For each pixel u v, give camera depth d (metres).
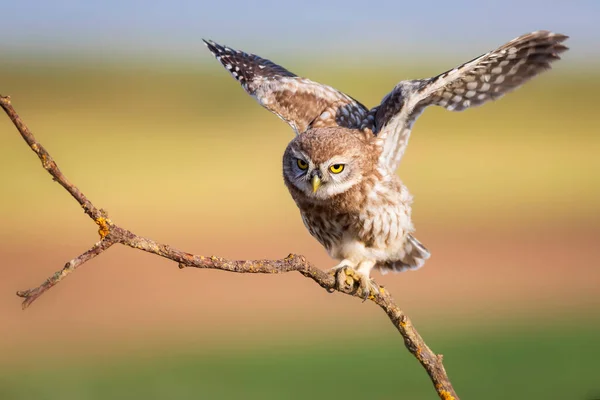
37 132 39.59
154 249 4.29
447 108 7.03
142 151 37.62
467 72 6.80
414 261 7.27
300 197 7.04
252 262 4.70
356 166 6.79
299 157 6.89
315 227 7.20
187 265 4.40
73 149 36.69
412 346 5.35
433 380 5.31
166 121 45.66
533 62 6.75
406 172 32.91
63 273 3.94
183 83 57.53
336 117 7.51
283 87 7.69
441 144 38.34
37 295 3.87
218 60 8.06
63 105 48.06
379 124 7.10
